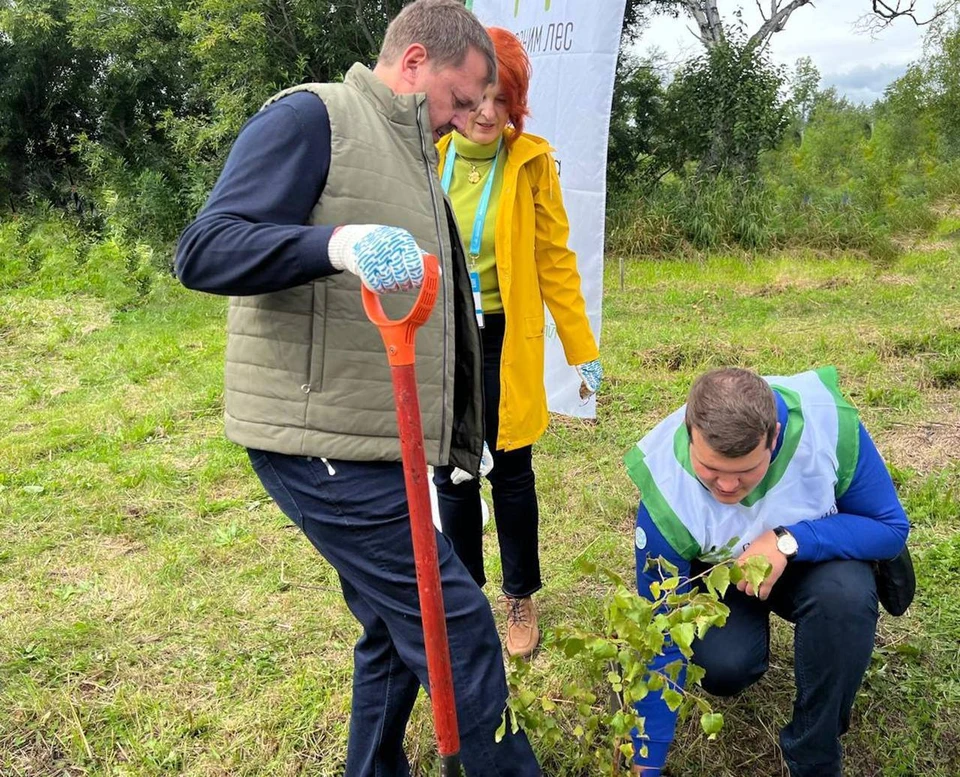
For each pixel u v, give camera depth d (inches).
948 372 198.8
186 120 519.5
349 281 67.4
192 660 115.2
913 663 104.5
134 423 204.2
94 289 355.6
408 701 80.9
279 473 71.4
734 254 445.4
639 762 82.4
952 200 562.6
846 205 475.2
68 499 165.9
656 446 86.8
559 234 110.6
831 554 80.1
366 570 71.9
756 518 82.3
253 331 69.4
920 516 136.1
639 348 235.6
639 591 88.0
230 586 132.6
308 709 104.4
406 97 69.7
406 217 69.5
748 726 98.0
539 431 109.0
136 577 136.7
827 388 86.0
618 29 152.1
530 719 71.8
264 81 486.0
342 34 491.5
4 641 120.6
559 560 134.6
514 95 99.7
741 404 72.9
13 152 600.1
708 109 538.3
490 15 174.6
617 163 586.2
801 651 80.9
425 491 60.6
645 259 446.0
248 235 61.1
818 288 325.4
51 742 101.8
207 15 498.9
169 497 165.5
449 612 70.8
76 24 538.6
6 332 291.4
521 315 105.6
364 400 68.7
